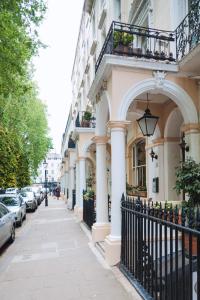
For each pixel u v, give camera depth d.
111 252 7.11
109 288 5.73
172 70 7.44
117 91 7.23
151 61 7.35
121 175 7.26
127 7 12.86
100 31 17.48
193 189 6.25
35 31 9.44
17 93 10.95
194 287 4.41
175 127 9.81
